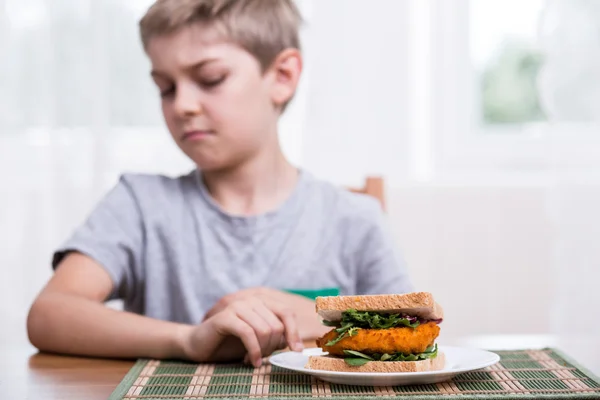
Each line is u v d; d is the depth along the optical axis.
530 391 0.75
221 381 0.83
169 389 0.79
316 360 0.83
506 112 2.32
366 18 2.18
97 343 1.09
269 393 0.76
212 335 0.97
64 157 2.15
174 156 2.16
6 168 2.13
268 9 1.38
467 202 2.16
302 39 2.16
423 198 2.15
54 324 1.14
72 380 0.89
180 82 1.32
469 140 2.28
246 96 1.34
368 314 0.82
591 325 2.14
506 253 2.16
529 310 2.16
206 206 1.48
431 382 0.79
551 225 2.16
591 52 2.14
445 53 2.27
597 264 2.14
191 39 1.30
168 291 1.47
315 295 1.42
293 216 1.49
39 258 2.14
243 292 1.26
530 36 2.32
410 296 0.81
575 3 2.14
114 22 2.18
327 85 2.17
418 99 2.26
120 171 2.15
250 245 1.46
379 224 1.53
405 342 0.80
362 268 1.51
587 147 2.15
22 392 0.81
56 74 2.16
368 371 0.80
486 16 2.32
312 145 2.16
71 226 2.14
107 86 2.17
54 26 2.17
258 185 1.48
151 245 1.47
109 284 1.40
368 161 2.19
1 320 2.13
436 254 2.16
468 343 2.06
